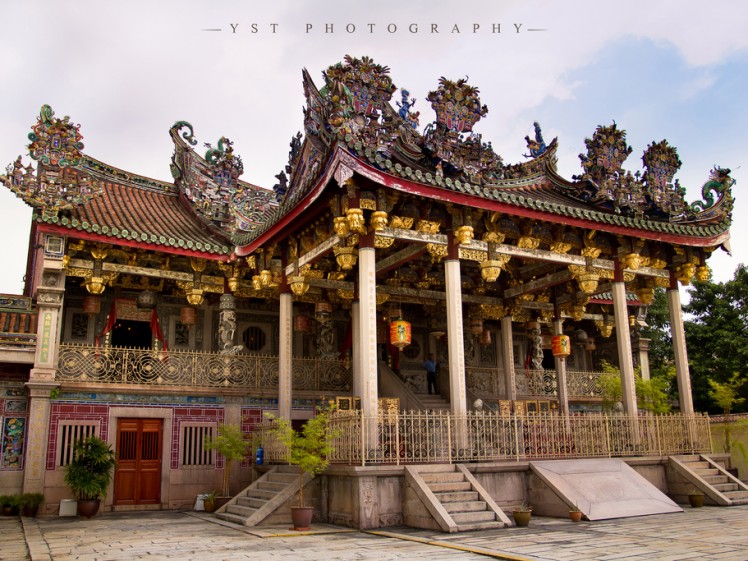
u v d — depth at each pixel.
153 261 24.50
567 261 22.09
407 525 15.66
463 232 19.17
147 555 11.99
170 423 22.45
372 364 17.36
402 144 21.28
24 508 19.56
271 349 27.77
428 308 29.59
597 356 35.50
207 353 23.52
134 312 25.22
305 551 12.15
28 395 21.00
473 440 17.72
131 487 21.53
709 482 20.45
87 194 22.12
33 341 20.89
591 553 11.09
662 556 10.70
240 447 20.98
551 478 17.36
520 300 27.36
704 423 22.52
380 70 18.89
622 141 23.81
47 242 21.59
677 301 24.19
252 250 23.19
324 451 15.84
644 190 23.41
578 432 19.66
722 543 12.05
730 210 24.52
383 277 24.91
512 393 26.86
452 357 18.56
